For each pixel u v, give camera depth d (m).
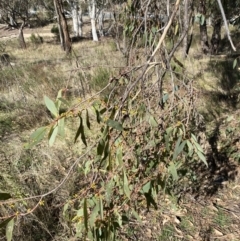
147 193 1.31
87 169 1.48
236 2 2.87
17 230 2.27
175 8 1.13
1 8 19.50
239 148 3.46
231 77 6.09
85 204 1.01
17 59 11.48
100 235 1.23
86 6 20.11
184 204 2.85
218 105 4.64
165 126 1.28
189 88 1.31
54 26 22.62
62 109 3.82
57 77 5.71
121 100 1.07
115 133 1.11
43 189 2.66
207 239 2.50
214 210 2.79
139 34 1.64
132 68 1.11
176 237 2.52
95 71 5.20
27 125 4.43
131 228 2.59
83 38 21.55
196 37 12.51
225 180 3.11
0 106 4.97
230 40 1.03
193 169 3.10
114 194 1.33
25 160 3.18
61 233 2.42
